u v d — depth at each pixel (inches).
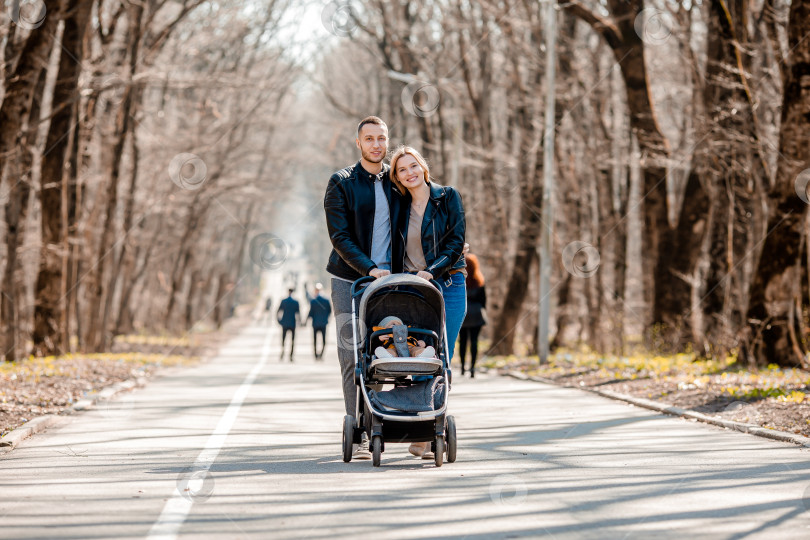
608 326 1326.3
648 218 1107.3
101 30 1059.3
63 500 291.9
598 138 1400.1
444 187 363.9
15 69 748.0
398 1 1448.1
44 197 1010.7
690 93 1212.5
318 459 374.6
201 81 1155.9
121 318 1813.5
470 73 1487.5
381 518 265.9
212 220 2506.2
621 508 280.7
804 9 733.9
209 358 1498.5
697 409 555.2
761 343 798.5
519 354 1411.2
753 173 910.4
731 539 242.8
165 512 274.4
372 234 360.5
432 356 350.0
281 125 1920.5
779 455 387.9
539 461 370.0
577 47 1309.1
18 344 1051.3
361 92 2091.5
